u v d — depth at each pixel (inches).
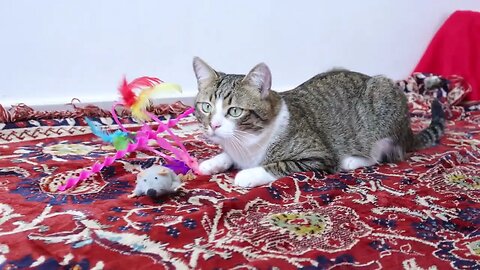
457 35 125.2
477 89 119.7
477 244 43.3
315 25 117.3
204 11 103.3
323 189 55.4
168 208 48.4
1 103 88.9
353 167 65.4
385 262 39.4
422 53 135.5
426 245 42.8
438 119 82.5
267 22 111.0
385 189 56.9
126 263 37.2
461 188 57.8
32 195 51.4
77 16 91.7
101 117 88.6
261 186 54.8
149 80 62.7
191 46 104.7
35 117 83.6
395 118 68.9
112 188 54.3
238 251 39.8
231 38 108.3
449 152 71.5
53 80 93.7
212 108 57.1
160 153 63.1
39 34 89.7
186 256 38.5
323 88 68.7
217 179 57.9
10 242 39.6
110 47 96.7
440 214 49.5
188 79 106.7
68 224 43.4
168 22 100.6
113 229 42.7
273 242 41.8
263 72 56.8
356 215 48.5
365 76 73.6
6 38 87.2
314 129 63.6
